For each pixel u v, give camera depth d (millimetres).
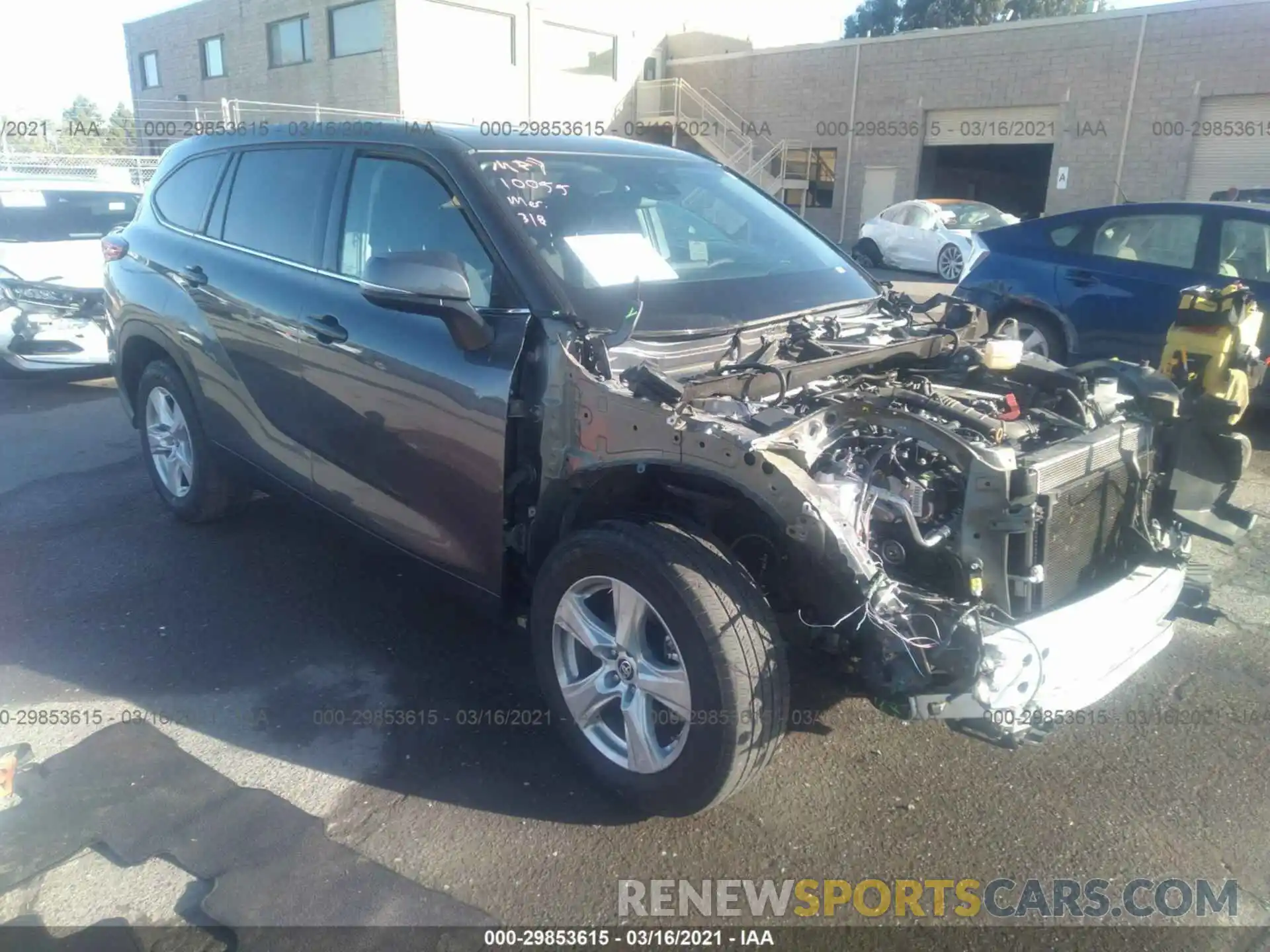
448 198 3596
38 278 8141
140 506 5555
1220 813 3135
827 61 25578
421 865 2863
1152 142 20734
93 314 8234
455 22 24156
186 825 3000
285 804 3105
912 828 3061
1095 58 21141
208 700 3668
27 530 5191
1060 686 2781
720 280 3744
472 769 3301
